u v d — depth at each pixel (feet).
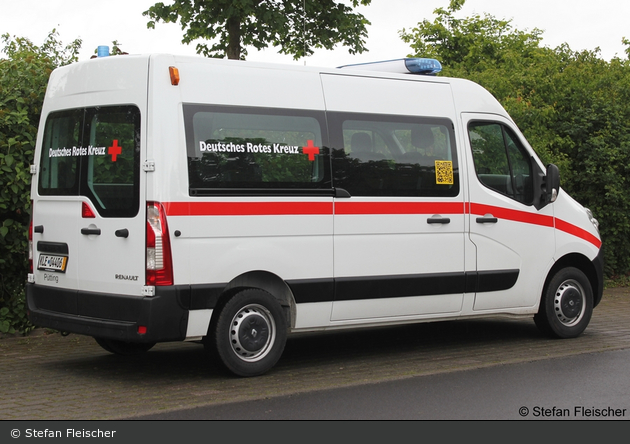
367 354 25.84
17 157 27.43
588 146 42.50
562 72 45.75
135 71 21.03
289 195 22.41
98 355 25.73
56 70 23.63
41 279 23.56
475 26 85.10
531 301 27.37
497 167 26.81
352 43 41.81
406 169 24.67
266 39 41.32
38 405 18.98
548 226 27.71
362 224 23.70
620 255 44.47
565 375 22.20
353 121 23.84
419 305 24.94
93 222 21.63
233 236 21.45
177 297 20.47
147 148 20.49
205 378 22.08
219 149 21.35
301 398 19.69
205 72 21.48
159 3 39.99
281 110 22.52
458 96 26.35
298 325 22.91
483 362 24.26
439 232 25.21
